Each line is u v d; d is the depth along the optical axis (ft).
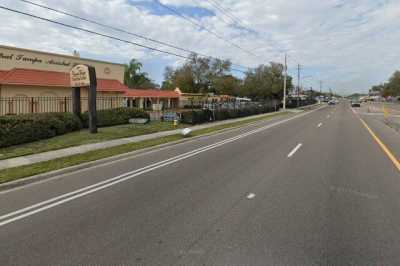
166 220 17.49
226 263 12.80
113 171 30.86
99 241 15.01
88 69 57.00
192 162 34.53
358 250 13.87
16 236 15.79
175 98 216.95
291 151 40.68
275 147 44.42
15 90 73.15
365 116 124.26
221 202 20.45
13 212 19.42
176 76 245.04
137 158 38.29
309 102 330.95
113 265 12.82
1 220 18.08
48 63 84.79
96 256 13.56
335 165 31.71
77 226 16.89
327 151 40.34
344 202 20.26
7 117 44.47
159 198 21.50
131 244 14.64
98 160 35.60
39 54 82.38
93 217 18.17
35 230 16.49
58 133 54.44
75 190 24.16
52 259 13.35
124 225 16.89
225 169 30.45
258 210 18.86
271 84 256.52
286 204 19.92
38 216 18.58
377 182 25.11
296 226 16.44
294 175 27.58
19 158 36.50
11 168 30.96
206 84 233.76
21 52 78.23
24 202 21.43
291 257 13.25
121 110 77.15
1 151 40.09
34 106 77.00
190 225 16.72
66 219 17.97
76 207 20.06
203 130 71.20
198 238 15.14
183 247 14.24
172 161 35.47
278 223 16.84
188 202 20.54
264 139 54.34
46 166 31.83
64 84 82.17
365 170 29.37
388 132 64.18
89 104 57.52
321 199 20.86
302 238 15.02
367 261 12.96
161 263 12.89
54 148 42.70
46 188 25.04
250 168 30.71
